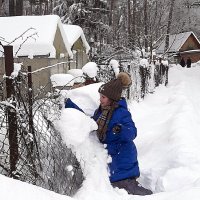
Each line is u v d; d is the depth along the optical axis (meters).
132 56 20.33
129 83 4.08
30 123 3.22
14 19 13.75
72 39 17.52
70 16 26.91
